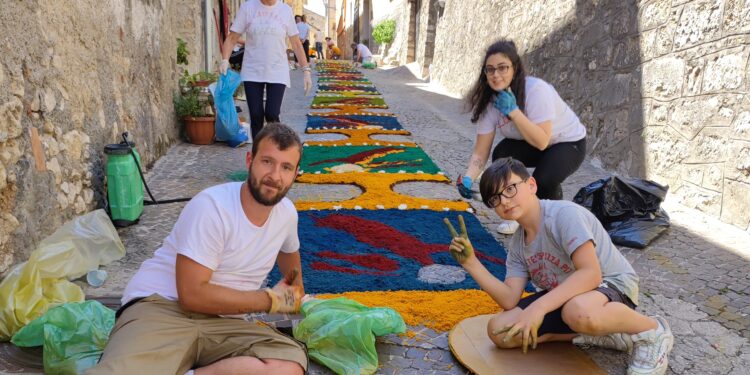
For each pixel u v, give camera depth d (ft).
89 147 14.24
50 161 12.05
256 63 19.15
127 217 14.17
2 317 9.23
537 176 13.34
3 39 10.30
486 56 12.49
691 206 17.13
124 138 14.46
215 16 39.86
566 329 8.82
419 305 10.65
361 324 8.83
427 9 58.90
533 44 31.22
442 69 51.75
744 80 15.07
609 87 22.41
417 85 52.85
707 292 11.72
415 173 20.75
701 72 16.79
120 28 17.15
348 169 21.17
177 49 26.86
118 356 6.69
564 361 8.82
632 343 8.73
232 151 23.49
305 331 9.15
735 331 10.22
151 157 20.27
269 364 7.27
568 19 26.61
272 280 11.57
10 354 8.78
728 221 15.64
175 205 16.10
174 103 24.23
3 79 10.26
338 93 44.24
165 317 7.20
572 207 8.71
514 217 8.78
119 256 12.44
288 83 19.90
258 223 7.42
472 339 9.44
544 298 8.24
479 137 13.69
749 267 12.92
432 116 34.81
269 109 19.61
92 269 11.60
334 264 12.50
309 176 19.89
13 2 10.67
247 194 7.29
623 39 21.40
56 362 8.14
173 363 7.03
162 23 22.39
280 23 19.19
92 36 14.73
